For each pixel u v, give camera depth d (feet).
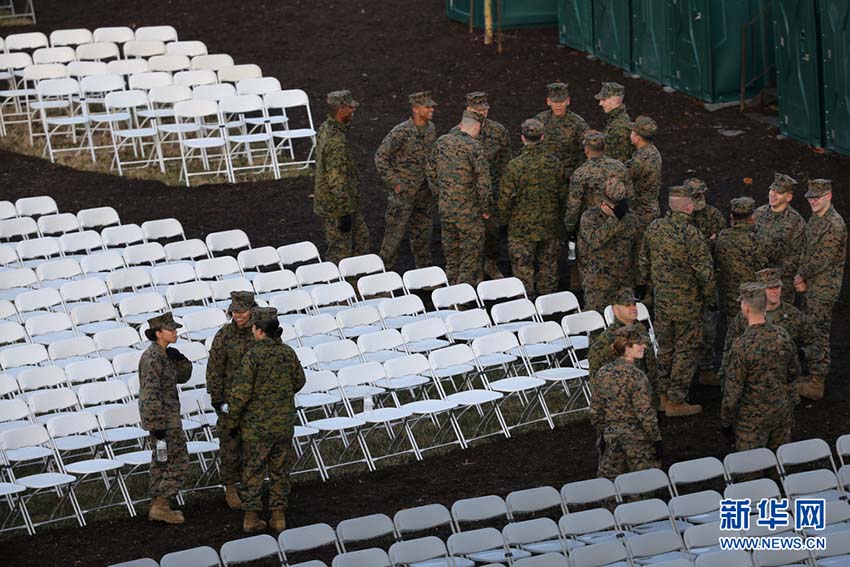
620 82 288.10
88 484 155.53
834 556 128.47
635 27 288.30
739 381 138.72
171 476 141.69
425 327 174.60
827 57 239.71
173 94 254.27
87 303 191.11
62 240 205.26
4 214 219.20
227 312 144.56
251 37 317.83
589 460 153.89
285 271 191.42
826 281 162.91
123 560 134.41
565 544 129.59
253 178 247.09
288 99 251.80
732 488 131.54
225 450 143.43
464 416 168.66
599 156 178.29
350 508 145.48
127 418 151.84
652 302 189.57
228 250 217.97
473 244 193.26
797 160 243.40
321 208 198.90
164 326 140.87
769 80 271.90
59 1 342.64
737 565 121.49
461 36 316.60
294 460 158.51
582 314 172.76
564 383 169.27
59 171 250.78
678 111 271.08
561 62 301.22
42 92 255.29
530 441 160.45
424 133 199.52
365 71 297.12
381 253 202.59
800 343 153.79
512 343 169.58
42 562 134.92
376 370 162.30
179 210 232.94
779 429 141.90
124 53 288.51
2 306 182.39
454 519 129.80
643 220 186.29
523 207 189.98
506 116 270.26
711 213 169.07
